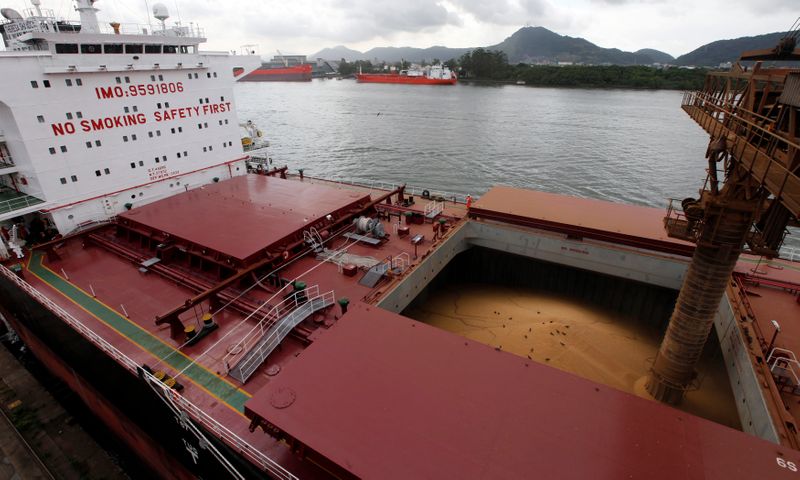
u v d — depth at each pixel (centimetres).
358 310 1396
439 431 935
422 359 1163
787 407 1241
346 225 2634
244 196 2817
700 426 933
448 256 2533
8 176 2645
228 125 3312
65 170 2452
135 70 2612
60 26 2639
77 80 2389
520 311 2592
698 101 1734
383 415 983
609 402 1007
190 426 1344
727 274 1403
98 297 2025
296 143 8244
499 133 8750
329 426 958
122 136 2666
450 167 6297
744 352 1476
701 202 1456
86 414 2414
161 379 1470
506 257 2950
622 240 2264
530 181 5588
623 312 2645
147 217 2483
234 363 1561
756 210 1258
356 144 8012
